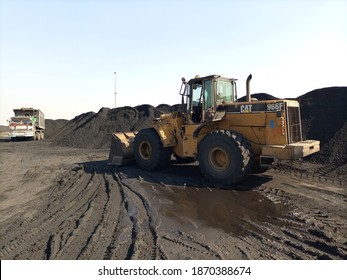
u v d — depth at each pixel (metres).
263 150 6.79
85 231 4.72
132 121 22.95
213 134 7.19
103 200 6.31
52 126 40.84
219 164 7.30
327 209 5.51
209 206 5.77
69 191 7.19
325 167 8.90
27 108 27.41
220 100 8.04
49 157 13.85
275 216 5.22
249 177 7.86
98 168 9.80
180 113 8.68
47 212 5.76
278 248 4.06
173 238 4.36
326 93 12.98
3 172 10.09
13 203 6.50
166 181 7.62
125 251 4.01
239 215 5.29
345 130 10.34
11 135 25.45
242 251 3.98
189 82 8.36
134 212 5.48
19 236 4.69
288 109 6.81
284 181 7.47
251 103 7.17
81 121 28.44
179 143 8.67
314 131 11.42
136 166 9.83
